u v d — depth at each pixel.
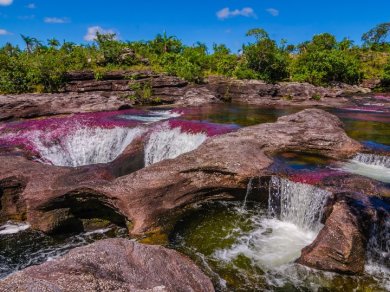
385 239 9.95
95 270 6.14
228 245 10.85
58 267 6.07
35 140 19.94
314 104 36.16
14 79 35.56
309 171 12.77
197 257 10.23
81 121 22.84
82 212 12.59
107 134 21.22
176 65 44.84
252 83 40.72
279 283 9.14
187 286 6.99
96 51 48.12
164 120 23.08
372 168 13.73
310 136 15.70
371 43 78.81
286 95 40.19
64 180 12.72
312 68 52.12
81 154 20.91
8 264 10.50
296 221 11.93
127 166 17.52
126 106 30.61
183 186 12.36
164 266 7.23
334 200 10.71
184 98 36.25
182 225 11.85
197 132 19.53
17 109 25.67
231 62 50.00
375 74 59.25
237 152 13.66
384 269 9.55
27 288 4.89
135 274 6.47
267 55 47.88
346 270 9.12
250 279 9.30
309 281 9.13
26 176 13.02
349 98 42.59
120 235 12.03
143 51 53.53
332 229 9.61
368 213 9.84
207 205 12.87
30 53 50.06
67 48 52.56
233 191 12.83
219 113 27.91
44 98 29.08
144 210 11.41
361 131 19.98
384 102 38.94
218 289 8.90
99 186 11.86
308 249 9.82
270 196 12.50
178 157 13.54
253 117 25.73
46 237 11.95
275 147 15.23
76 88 36.16
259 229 11.77
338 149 15.12
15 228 12.51
